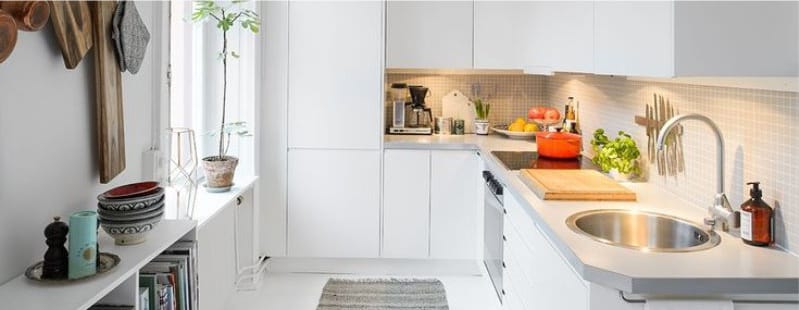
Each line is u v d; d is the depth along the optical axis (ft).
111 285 5.60
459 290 13.19
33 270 5.82
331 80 13.70
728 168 7.52
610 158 10.16
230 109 13.23
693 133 8.39
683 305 5.70
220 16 12.97
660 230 7.76
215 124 13.17
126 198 6.65
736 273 5.63
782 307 5.72
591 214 7.82
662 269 5.73
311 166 13.88
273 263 14.30
